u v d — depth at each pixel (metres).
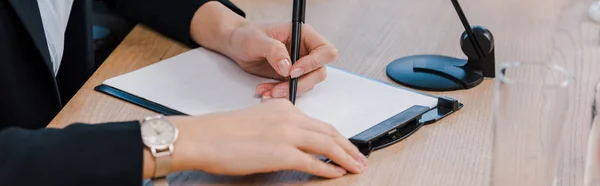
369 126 0.90
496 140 0.74
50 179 0.75
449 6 1.38
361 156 0.84
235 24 1.14
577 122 0.93
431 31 1.26
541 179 0.74
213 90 1.01
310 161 0.81
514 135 0.73
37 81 1.16
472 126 0.93
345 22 1.29
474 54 1.06
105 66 1.09
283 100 0.87
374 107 0.95
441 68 1.08
